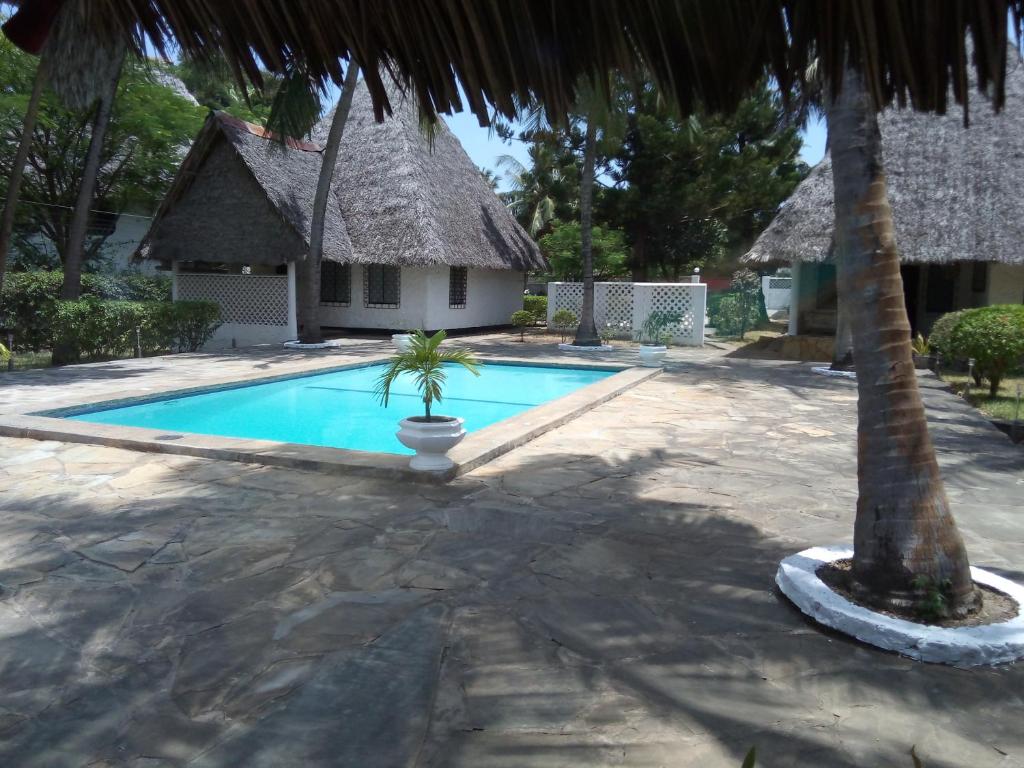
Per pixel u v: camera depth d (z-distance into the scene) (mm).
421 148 21422
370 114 21719
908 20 2408
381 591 3582
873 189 3285
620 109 12375
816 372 12516
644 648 3045
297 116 13711
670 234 27672
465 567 3877
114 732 2480
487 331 23156
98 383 10352
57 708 2615
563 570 3850
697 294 18203
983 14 2367
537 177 30359
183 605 3424
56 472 5680
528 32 2465
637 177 25938
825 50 2570
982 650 2908
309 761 2332
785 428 7723
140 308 14094
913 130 15086
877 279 3285
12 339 13938
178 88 23812
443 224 20109
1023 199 13641
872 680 2805
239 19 2641
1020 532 4535
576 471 5824
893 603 3201
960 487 5527
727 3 2451
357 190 20203
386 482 5438
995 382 10062
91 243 20531
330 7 2543
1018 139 14305
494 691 2727
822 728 2502
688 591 3607
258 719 2553
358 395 11062
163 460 6055
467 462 5727
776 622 3287
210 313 15750
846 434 7438
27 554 4027
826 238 14625
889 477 3271
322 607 3404
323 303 21828
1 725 2514
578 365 13516
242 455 6008
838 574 3568
